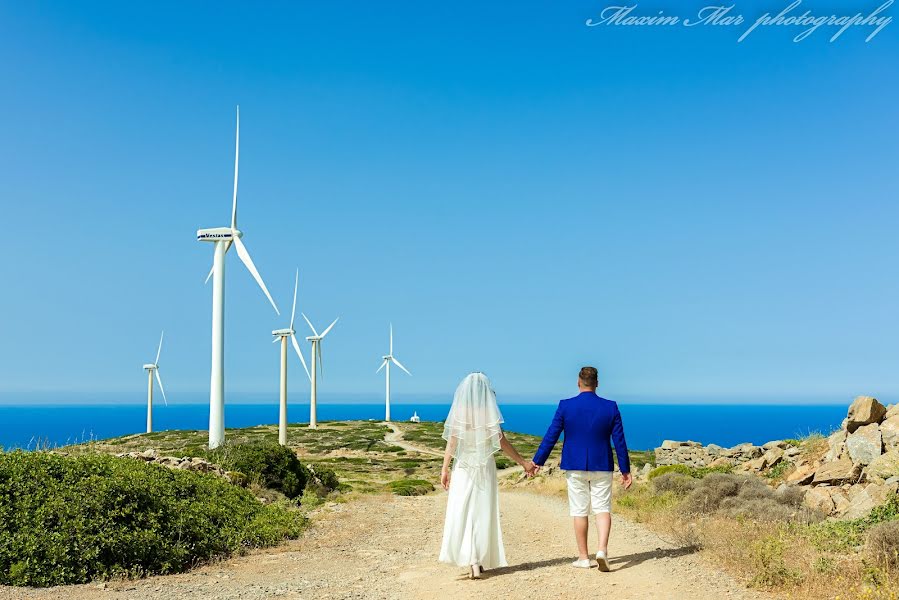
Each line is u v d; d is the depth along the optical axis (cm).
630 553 1065
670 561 983
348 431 8894
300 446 7281
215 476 1969
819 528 1142
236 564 1223
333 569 1146
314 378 9025
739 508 1410
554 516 1666
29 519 1131
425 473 4912
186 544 1238
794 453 2031
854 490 1432
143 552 1150
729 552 994
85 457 1462
